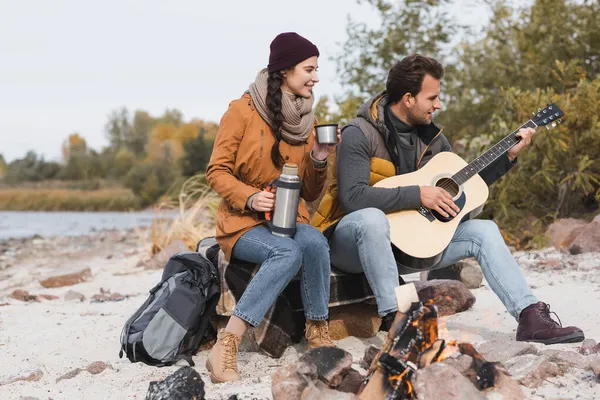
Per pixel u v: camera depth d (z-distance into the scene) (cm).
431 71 350
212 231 844
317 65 337
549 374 274
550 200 707
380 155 365
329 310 367
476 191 359
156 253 841
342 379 264
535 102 673
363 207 344
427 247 337
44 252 1191
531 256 591
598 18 760
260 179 340
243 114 337
